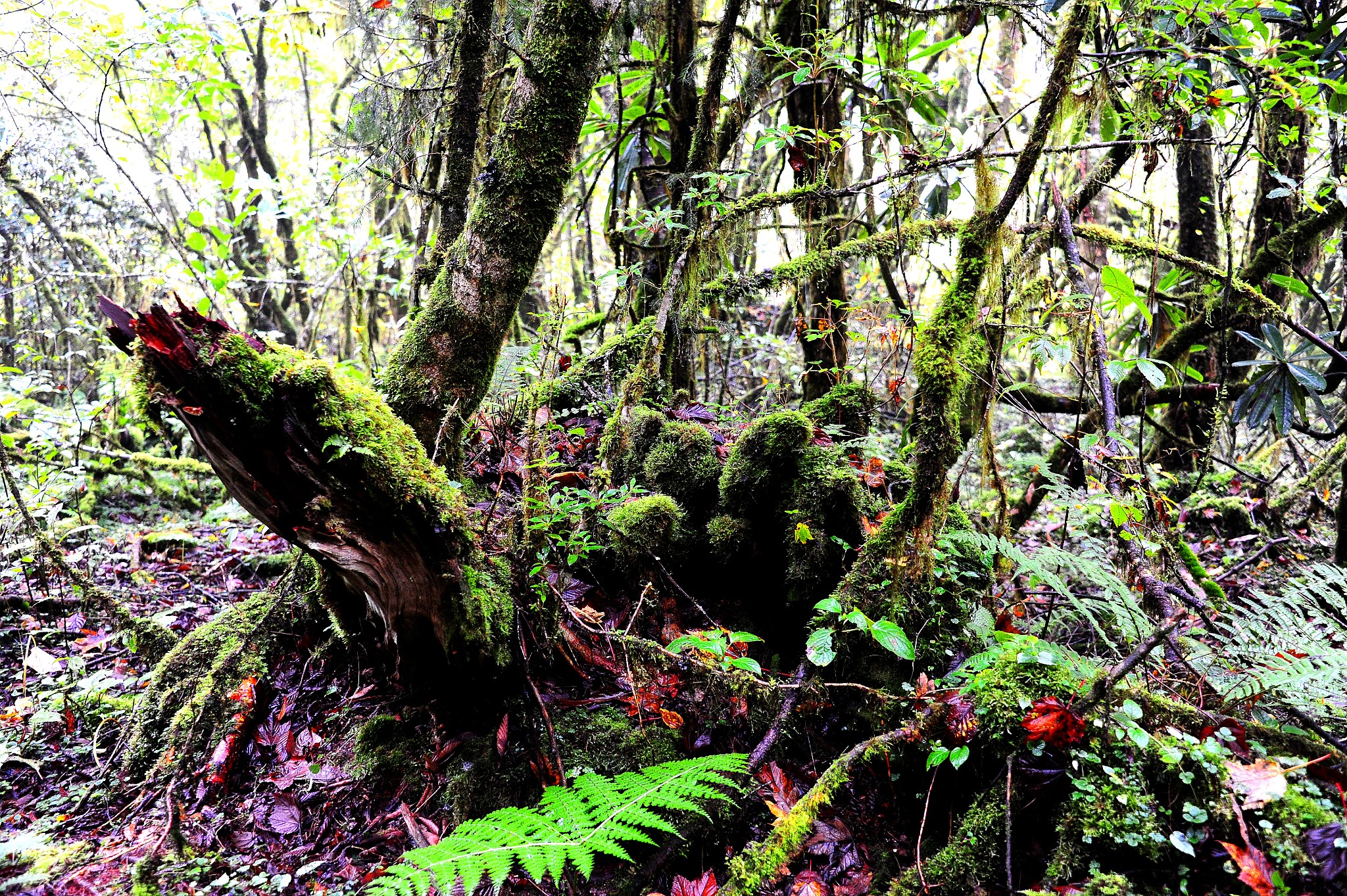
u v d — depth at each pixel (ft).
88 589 9.18
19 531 11.00
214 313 10.93
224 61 22.68
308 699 8.64
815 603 8.63
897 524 7.75
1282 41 11.61
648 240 12.89
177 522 16.53
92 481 16.90
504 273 8.00
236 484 6.67
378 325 23.76
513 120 7.79
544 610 8.00
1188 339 13.04
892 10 12.31
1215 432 14.44
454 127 10.02
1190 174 14.14
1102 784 5.80
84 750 8.27
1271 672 6.48
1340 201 11.32
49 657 9.05
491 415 10.50
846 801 7.14
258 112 27.53
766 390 16.17
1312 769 5.66
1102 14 10.86
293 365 6.30
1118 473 8.04
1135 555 7.47
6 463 9.03
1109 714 5.98
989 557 9.01
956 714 6.59
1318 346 10.12
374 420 6.71
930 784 6.82
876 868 6.60
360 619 8.13
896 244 11.00
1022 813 6.15
